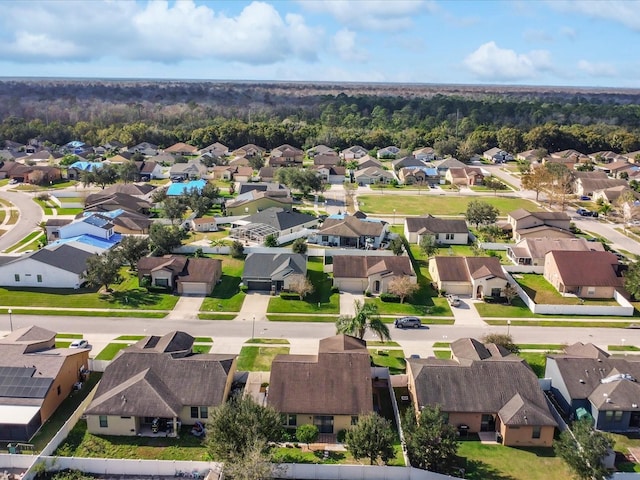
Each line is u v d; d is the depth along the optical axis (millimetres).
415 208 141375
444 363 58625
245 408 47531
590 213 137500
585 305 85312
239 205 125500
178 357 58469
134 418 50906
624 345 72500
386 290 86562
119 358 56938
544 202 151375
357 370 55656
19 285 85812
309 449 50188
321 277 91750
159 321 75875
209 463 45688
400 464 47812
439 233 111438
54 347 62750
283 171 156625
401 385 61125
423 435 46781
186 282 84562
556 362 60250
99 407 50969
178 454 48781
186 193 134875
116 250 91625
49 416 53688
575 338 74250
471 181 172625
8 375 54469
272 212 116688
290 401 53031
